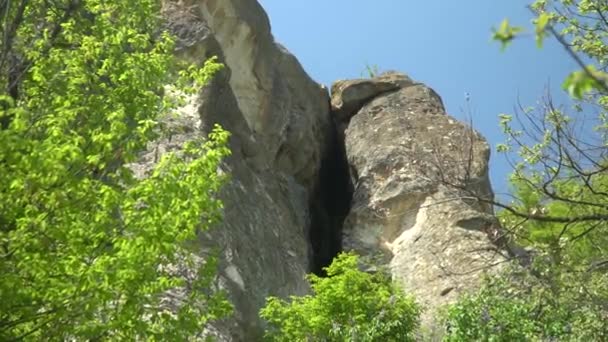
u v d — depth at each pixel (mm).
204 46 25891
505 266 15938
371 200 28375
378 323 17578
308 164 30828
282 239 24531
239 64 28859
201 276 11898
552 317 13922
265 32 29938
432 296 24578
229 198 22812
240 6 28891
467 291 20984
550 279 13438
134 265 9992
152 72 13562
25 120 10086
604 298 13273
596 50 14641
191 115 23906
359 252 27672
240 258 21406
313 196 31109
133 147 11094
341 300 18031
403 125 30781
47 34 13836
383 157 29406
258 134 28891
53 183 10125
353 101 33594
